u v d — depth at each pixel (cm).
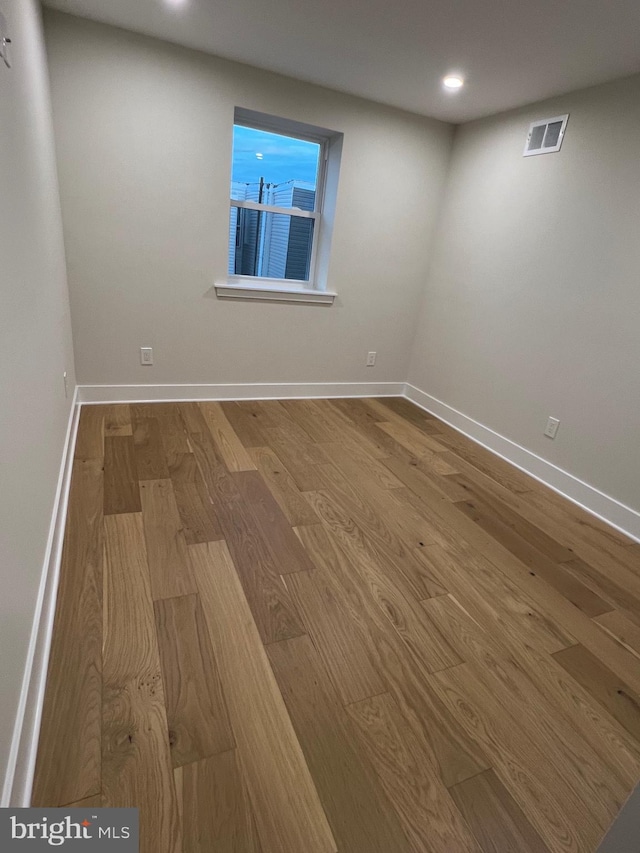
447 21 191
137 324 294
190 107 260
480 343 317
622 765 119
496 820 104
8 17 123
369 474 258
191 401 327
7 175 115
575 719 130
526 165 274
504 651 150
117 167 258
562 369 259
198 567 170
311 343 351
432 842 99
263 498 221
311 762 111
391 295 362
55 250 211
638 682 145
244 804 101
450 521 222
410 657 144
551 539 217
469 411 330
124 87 245
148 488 217
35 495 134
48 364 172
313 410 345
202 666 132
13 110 126
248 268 332
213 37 232
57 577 156
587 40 192
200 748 111
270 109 276
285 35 221
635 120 215
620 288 226
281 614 154
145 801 99
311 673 134
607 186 229
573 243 248
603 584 189
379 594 169
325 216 329
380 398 393
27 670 111
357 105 296
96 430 268
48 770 103
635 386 222
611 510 235
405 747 117
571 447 256
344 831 99
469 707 130
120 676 126
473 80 246
